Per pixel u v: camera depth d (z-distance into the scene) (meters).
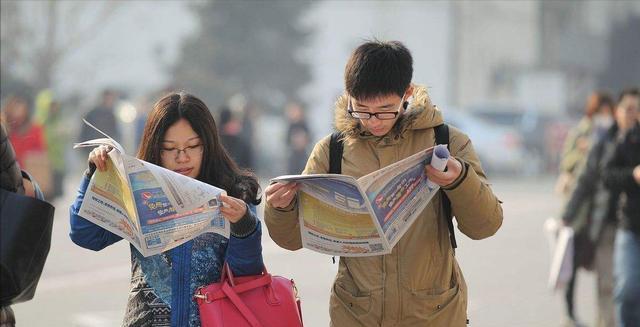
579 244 24.45
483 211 12.55
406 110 12.95
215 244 12.80
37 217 10.88
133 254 12.84
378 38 13.36
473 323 26.05
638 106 22.58
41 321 26.28
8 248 10.67
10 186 11.14
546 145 96.38
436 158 11.90
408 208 12.25
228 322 12.40
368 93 12.45
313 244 12.56
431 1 140.00
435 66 140.38
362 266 13.05
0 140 10.95
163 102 12.91
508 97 145.12
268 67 128.62
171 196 11.83
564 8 158.75
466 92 142.12
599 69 175.50
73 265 35.59
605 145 23.80
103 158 12.00
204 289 12.51
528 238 43.62
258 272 12.84
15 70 106.12
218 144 13.07
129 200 11.86
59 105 50.81
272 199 12.39
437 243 13.02
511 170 91.69
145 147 12.88
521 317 26.84
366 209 11.96
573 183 24.44
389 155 12.98
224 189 12.96
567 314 26.19
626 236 21.09
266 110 128.75
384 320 12.98
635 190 21.23
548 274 33.88
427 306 12.96
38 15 109.50
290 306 12.77
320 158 13.29
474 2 142.75
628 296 21.00
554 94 133.25
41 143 45.06
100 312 27.52
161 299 12.62
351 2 138.62
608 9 182.75
